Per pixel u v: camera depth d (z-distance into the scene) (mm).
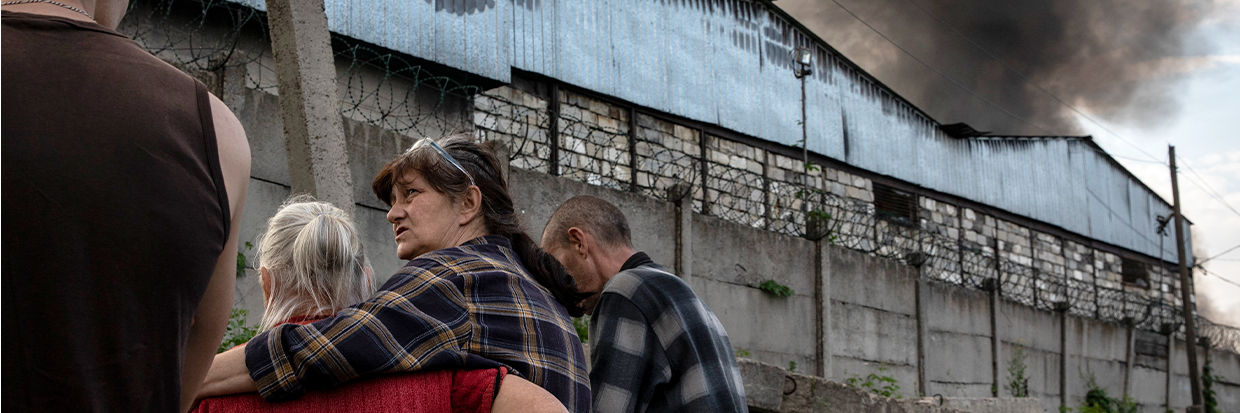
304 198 3258
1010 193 16453
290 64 3729
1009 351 12188
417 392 1392
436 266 1553
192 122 1037
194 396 1153
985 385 11672
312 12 3814
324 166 3689
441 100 7965
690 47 11609
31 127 902
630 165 10469
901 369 10297
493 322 1516
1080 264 17750
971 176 15797
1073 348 13578
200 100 1069
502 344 1501
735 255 8570
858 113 14000
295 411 1371
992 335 12016
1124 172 19703
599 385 2324
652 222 7758
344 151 3801
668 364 2344
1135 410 14258
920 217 14609
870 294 10102
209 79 4855
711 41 11945
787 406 5316
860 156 13766
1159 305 17078
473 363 1429
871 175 13992
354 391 1389
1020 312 12633
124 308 926
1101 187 18812
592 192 7219
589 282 2768
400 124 8156
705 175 10523
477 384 1407
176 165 990
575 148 9953
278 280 1668
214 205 1037
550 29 9797
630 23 10883
